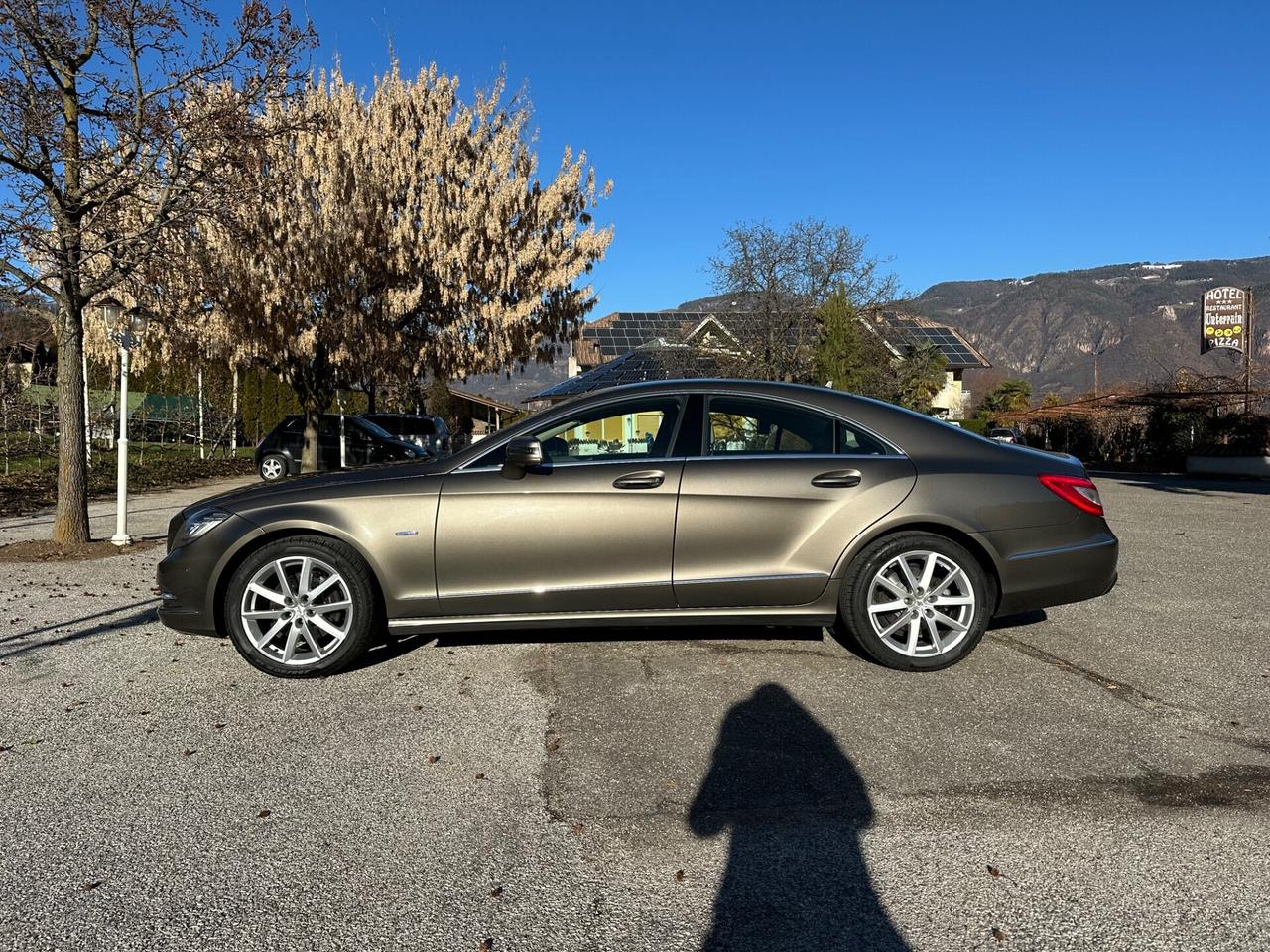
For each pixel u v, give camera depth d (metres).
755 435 4.52
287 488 4.54
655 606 4.40
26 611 5.95
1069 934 2.25
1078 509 4.44
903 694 4.05
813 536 4.33
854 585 4.33
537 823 2.88
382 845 2.75
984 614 4.33
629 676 4.35
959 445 4.50
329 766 3.35
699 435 4.51
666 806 2.99
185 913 2.38
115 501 14.34
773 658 4.61
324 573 4.43
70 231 7.96
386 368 18.27
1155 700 3.95
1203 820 2.83
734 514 4.33
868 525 4.31
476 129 17.78
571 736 3.61
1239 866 2.56
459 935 2.29
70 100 7.89
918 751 3.41
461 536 4.32
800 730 3.63
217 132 7.91
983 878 2.52
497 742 3.56
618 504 4.34
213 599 4.43
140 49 7.64
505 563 4.34
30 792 3.13
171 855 2.69
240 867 2.62
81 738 3.64
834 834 2.79
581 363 45.00
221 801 3.05
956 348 42.09
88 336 16.00
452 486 4.38
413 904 2.43
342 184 16.23
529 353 19.03
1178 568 7.21
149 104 7.87
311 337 16.42
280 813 2.96
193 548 4.43
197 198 8.14
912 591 4.34
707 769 3.28
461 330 18.05
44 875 2.59
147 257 8.09
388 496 4.38
